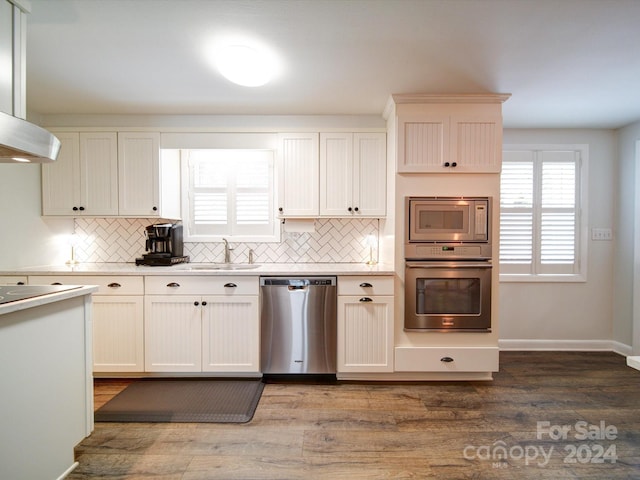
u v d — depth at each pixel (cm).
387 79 221
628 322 315
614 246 329
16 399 131
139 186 282
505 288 331
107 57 193
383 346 254
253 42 177
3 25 140
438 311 253
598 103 263
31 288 163
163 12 152
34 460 139
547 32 168
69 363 158
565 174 328
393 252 257
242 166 318
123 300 254
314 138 280
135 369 255
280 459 169
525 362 299
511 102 261
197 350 255
